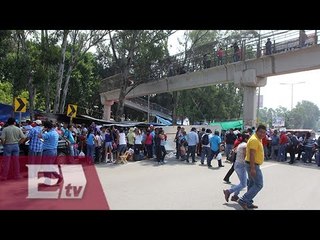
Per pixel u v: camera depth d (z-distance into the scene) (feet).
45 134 34.06
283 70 82.99
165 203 27.35
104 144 57.98
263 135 26.45
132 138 62.44
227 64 95.61
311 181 43.04
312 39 77.36
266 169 54.90
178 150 64.80
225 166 55.57
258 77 90.02
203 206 26.89
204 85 105.29
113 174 43.16
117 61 100.83
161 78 116.98
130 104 160.04
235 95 191.42
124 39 96.17
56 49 76.69
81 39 96.94
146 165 55.01
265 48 86.28
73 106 58.75
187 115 171.12
